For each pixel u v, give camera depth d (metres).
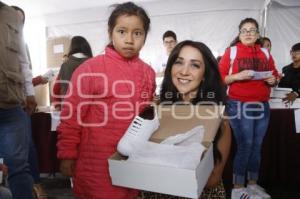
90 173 0.97
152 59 4.23
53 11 4.61
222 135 0.93
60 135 1.01
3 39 1.24
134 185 0.78
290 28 3.71
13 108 1.33
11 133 1.32
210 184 0.90
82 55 2.27
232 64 1.94
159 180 0.74
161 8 4.21
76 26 4.62
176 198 0.90
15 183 1.33
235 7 4.02
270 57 1.99
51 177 2.53
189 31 4.20
